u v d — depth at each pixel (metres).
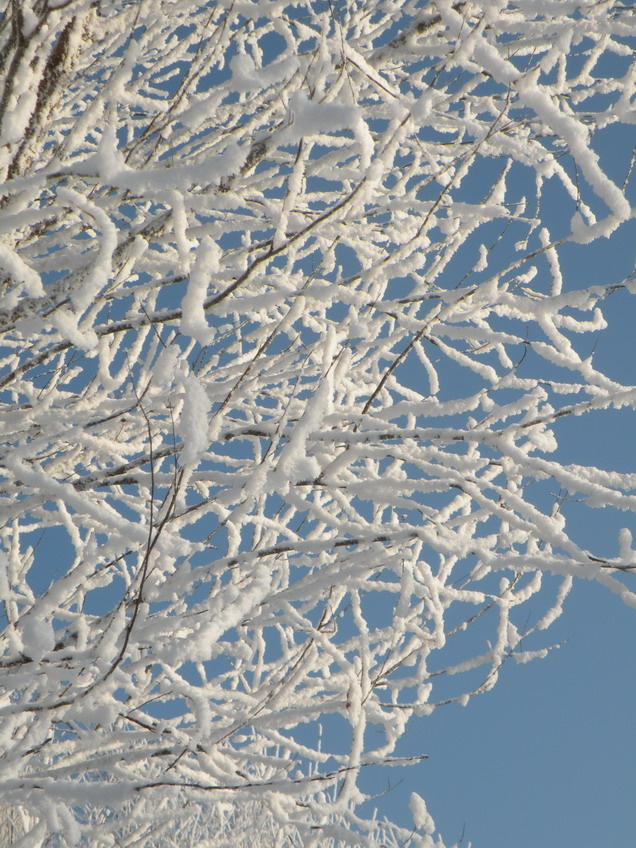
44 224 8.90
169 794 8.80
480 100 9.00
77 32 8.66
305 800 8.82
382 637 9.05
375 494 8.79
